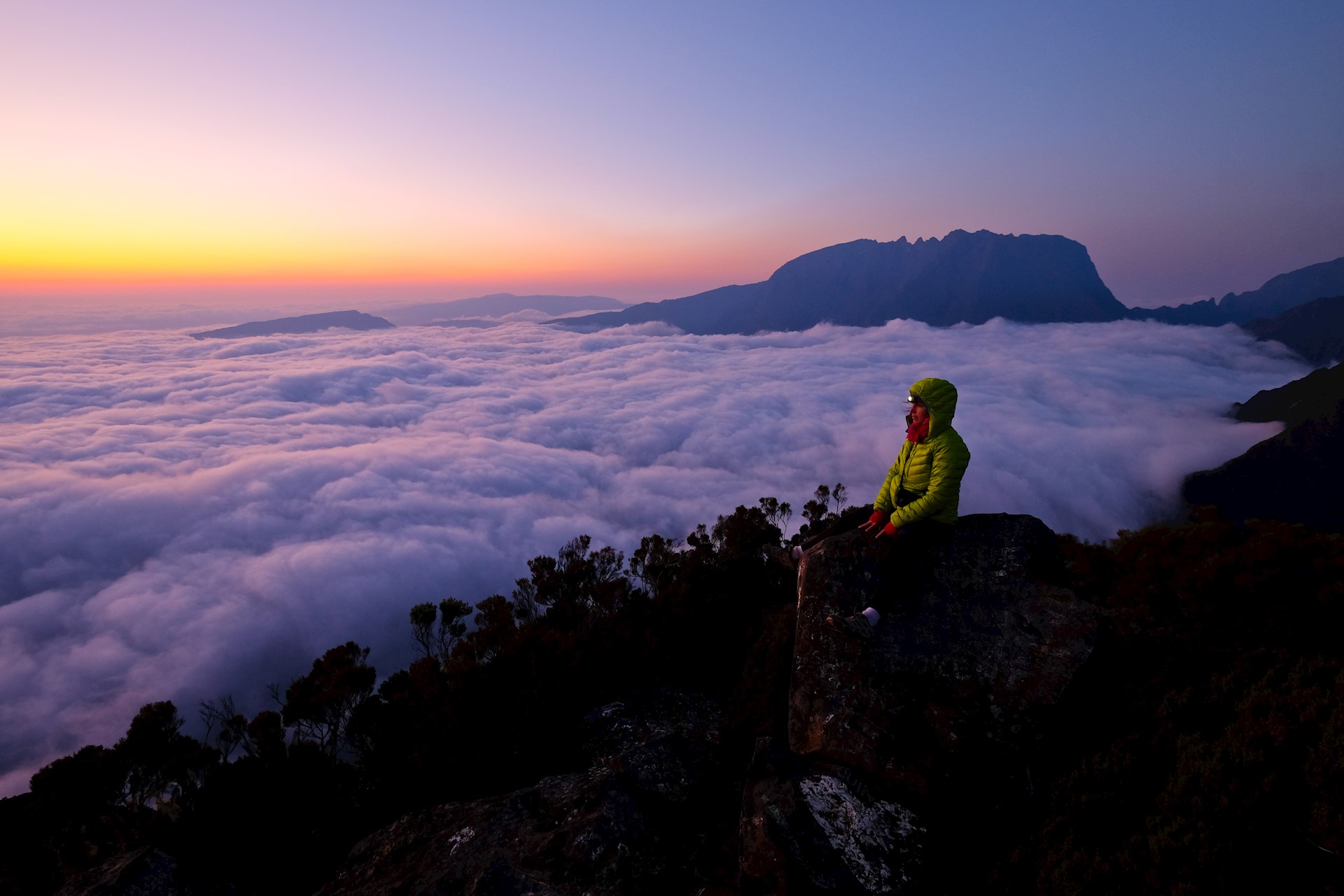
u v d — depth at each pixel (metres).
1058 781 4.58
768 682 7.96
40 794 12.21
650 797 6.77
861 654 5.29
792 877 4.49
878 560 5.61
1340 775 3.85
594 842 6.11
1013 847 4.44
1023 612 5.28
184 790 11.83
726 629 12.96
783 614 9.09
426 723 12.11
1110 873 3.90
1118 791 4.42
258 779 10.85
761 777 5.29
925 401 5.18
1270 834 3.77
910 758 4.74
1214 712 4.87
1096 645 4.93
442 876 6.27
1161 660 5.59
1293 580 6.32
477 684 12.50
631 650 13.02
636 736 10.30
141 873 7.78
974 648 5.12
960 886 4.39
